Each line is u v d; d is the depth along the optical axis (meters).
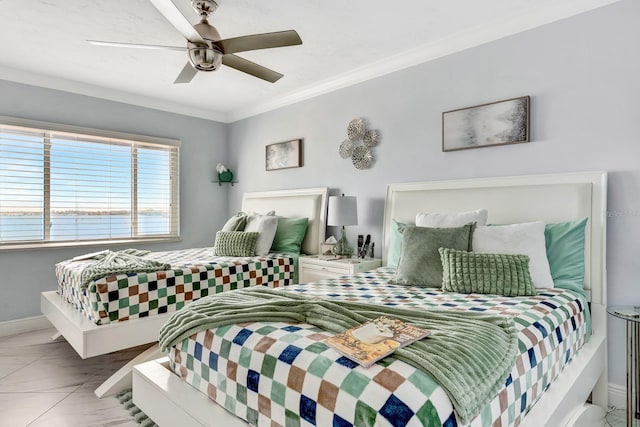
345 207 3.26
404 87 3.18
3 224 3.43
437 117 2.97
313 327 1.37
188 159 4.69
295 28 2.68
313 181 3.97
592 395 2.14
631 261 2.13
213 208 4.95
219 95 4.21
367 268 3.14
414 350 1.10
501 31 2.61
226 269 2.92
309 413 1.04
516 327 1.39
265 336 1.30
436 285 2.13
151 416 1.57
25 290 3.51
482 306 1.67
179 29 2.05
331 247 3.55
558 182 2.36
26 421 2.00
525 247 2.10
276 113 4.38
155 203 4.44
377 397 0.93
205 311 1.60
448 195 2.82
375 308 1.52
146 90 4.03
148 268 2.51
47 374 2.57
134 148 4.26
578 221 2.18
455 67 2.87
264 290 1.87
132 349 3.04
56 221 3.72
